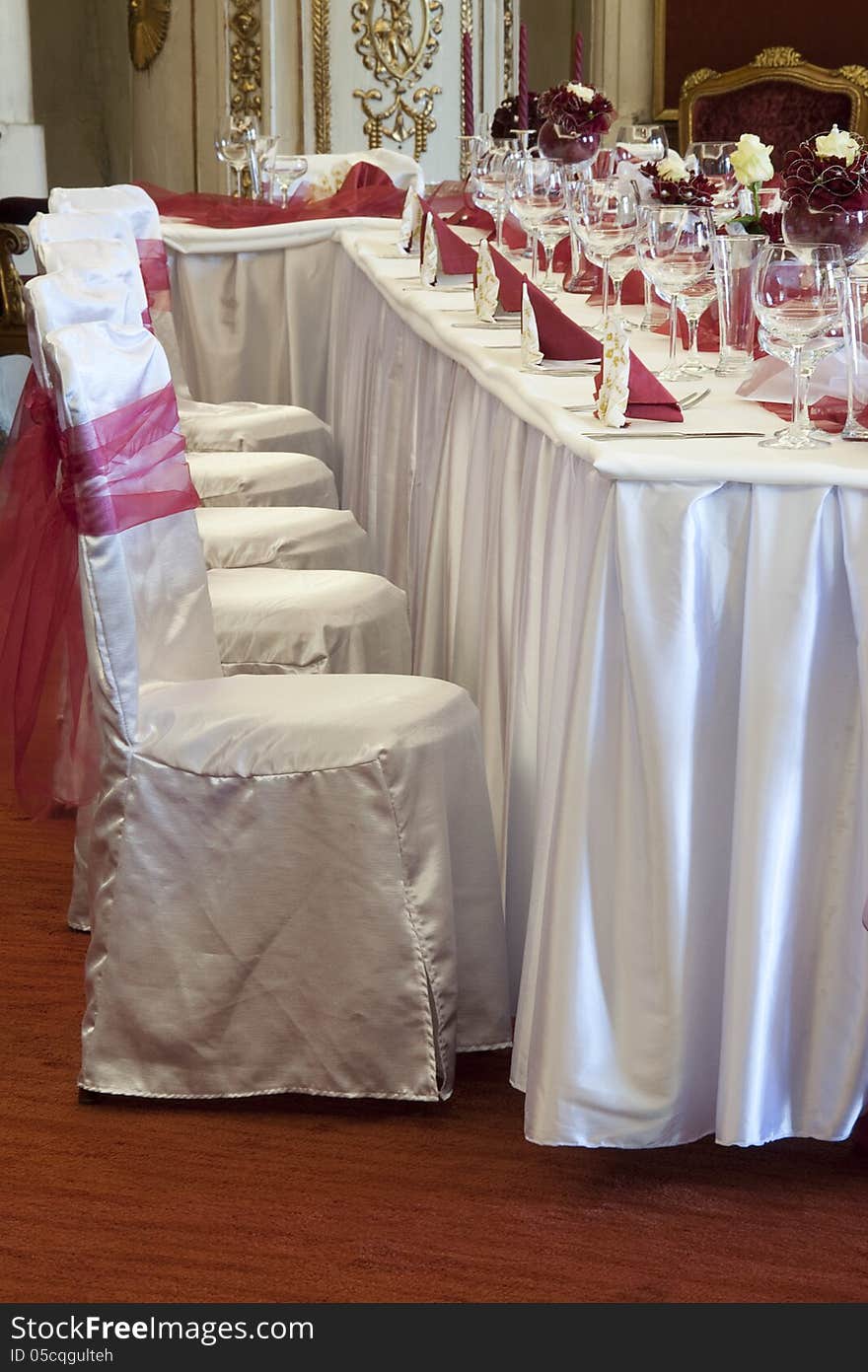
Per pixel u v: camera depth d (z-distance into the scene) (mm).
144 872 2154
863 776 1837
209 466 3623
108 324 2109
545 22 10031
